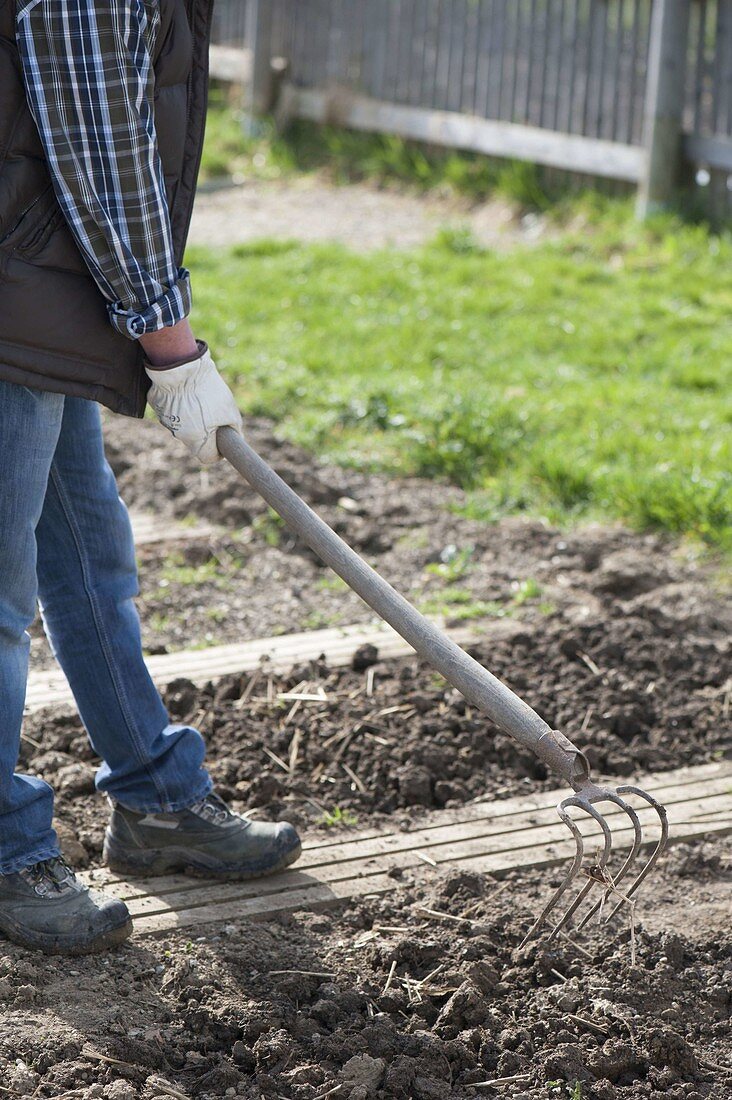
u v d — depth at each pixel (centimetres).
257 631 742
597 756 621
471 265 1503
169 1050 416
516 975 464
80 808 558
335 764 598
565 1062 421
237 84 2245
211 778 575
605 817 572
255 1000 445
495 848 546
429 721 629
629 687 667
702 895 523
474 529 877
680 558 838
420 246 1636
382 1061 412
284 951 476
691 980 468
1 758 445
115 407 437
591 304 1365
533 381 1146
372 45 2011
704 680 686
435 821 566
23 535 429
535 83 1798
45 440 424
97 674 486
